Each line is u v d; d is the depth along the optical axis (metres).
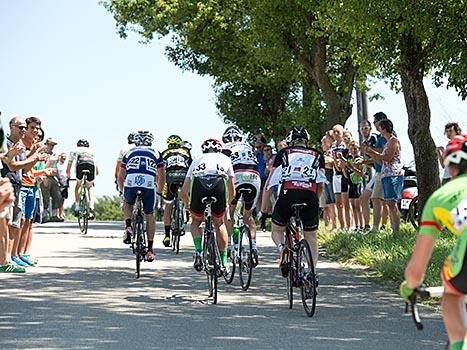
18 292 26.78
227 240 28.41
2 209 12.27
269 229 57.22
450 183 11.85
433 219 11.70
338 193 44.44
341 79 72.19
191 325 21.45
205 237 27.00
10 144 31.17
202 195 26.95
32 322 21.58
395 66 42.44
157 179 32.22
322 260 36.91
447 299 11.62
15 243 33.00
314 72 69.00
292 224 25.16
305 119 77.00
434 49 38.81
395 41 40.41
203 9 81.75
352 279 30.64
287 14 63.91
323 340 19.55
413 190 51.38
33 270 32.59
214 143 27.70
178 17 84.25
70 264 34.94
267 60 70.19
